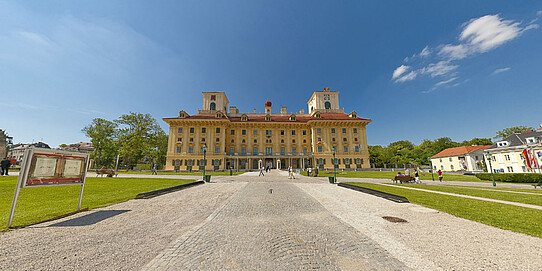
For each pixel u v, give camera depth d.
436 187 15.98
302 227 5.39
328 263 3.40
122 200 9.19
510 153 36.22
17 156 72.12
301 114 62.28
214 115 54.03
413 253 3.79
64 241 4.27
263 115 59.56
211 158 49.69
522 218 6.28
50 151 6.14
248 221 5.93
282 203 8.74
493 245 4.14
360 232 5.00
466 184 19.22
